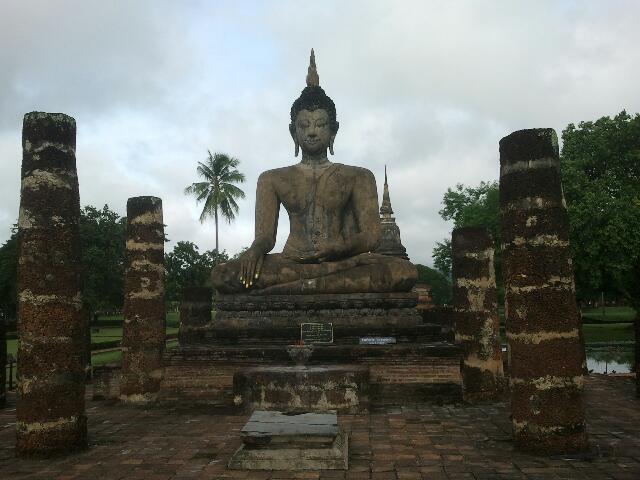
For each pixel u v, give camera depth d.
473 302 12.26
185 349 12.15
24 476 6.91
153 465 7.25
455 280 12.63
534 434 7.52
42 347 7.95
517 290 7.83
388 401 11.44
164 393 11.98
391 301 13.49
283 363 11.88
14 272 45.72
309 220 15.41
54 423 7.83
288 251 15.05
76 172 8.64
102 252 49.66
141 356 12.21
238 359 11.97
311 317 13.62
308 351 11.84
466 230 12.60
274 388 10.34
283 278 14.12
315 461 6.92
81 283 8.52
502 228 8.19
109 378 13.34
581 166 32.19
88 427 9.73
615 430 8.91
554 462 7.10
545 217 7.75
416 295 13.63
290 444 7.06
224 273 14.20
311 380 10.28
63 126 8.43
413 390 11.47
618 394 12.87
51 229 8.18
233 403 11.42
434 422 9.62
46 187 8.22
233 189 48.72
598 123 33.62
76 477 6.81
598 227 29.53
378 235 15.19
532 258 7.74
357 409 10.23
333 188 15.46
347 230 15.73
